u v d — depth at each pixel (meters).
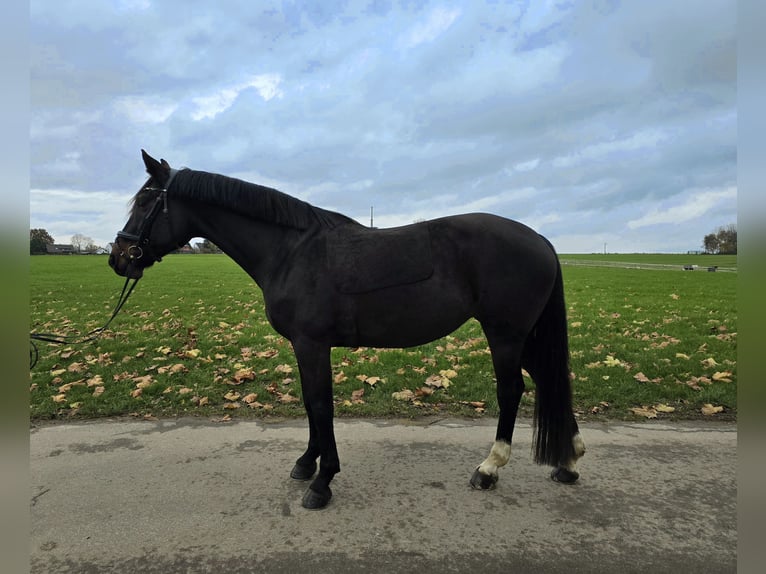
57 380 4.72
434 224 2.80
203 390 4.47
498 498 2.64
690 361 5.25
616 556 2.14
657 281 17.58
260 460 3.12
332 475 2.61
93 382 4.62
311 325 2.61
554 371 2.80
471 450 3.26
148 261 2.91
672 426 3.64
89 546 2.22
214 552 2.18
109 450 3.26
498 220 2.82
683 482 2.79
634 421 3.75
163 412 3.98
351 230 2.80
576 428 2.82
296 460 3.12
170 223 2.83
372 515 2.47
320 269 2.64
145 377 4.77
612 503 2.58
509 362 2.73
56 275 19.09
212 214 2.83
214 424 3.73
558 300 2.82
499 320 2.71
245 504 2.58
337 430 3.60
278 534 2.31
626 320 8.21
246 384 4.68
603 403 4.07
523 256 2.70
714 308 9.56
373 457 3.15
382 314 2.64
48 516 2.46
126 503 2.59
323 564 2.09
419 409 4.03
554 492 2.70
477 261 2.68
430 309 2.65
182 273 21.70
